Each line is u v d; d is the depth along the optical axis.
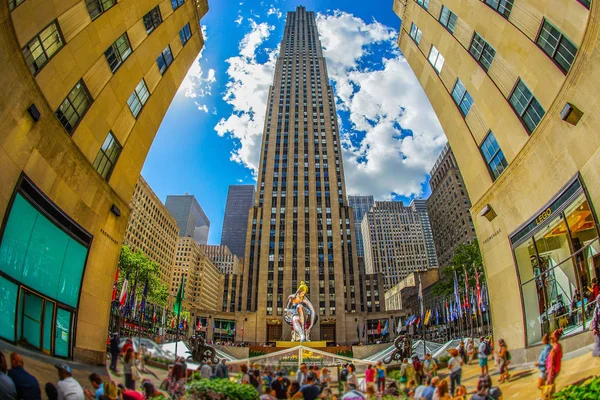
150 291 66.81
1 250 13.45
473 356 17.00
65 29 17.47
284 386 12.23
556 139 16.83
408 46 34.22
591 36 14.62
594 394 9.32
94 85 20.06
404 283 140.88
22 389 7.89
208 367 12.01
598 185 14.46
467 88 25.30
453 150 28.14
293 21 170.88
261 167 112.88
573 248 15.98
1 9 13.02
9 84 13.52
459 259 57.44
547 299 17.80
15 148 14.09
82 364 15.55
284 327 88.25
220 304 99.38
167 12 27.59
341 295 93.06
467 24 24.86
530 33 19.39
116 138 22.75
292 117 119.00
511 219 20.89
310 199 104.38
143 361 10.37
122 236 23.91
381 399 12.37
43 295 15.99
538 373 12.88
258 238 101.81
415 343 27.88
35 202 15.45
